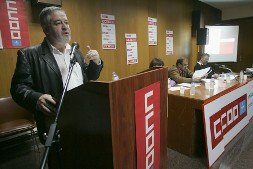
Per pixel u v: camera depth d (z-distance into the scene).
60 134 0.87
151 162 1.02
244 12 6.23
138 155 0.89
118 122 0.74
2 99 2.28
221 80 3.15
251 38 6.22
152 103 0.98
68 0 2.89
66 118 0.83
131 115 0.82
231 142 2.55
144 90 0.90
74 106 0.79
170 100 2.35
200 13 5.32
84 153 0.81
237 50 6.17
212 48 5.80
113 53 3.60
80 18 3.07
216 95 2.28
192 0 5.39
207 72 3.46
